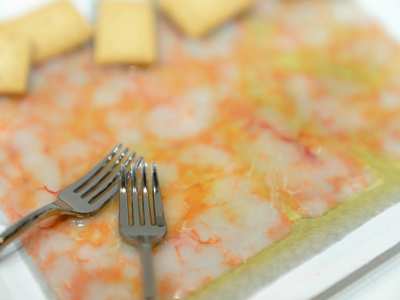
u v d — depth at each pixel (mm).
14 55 327
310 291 255
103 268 266
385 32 374
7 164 304
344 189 302
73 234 275
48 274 261
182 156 316
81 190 286
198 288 262
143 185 289
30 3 362
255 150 322
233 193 300
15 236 257
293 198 299
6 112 325
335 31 377
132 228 272
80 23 352
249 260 272
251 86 353
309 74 358
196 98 346
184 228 283
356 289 258
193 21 360
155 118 334
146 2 370
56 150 313
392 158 318
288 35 376
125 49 344
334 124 335
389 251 269
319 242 274
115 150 303
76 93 339
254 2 385
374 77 355
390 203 289
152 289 244
